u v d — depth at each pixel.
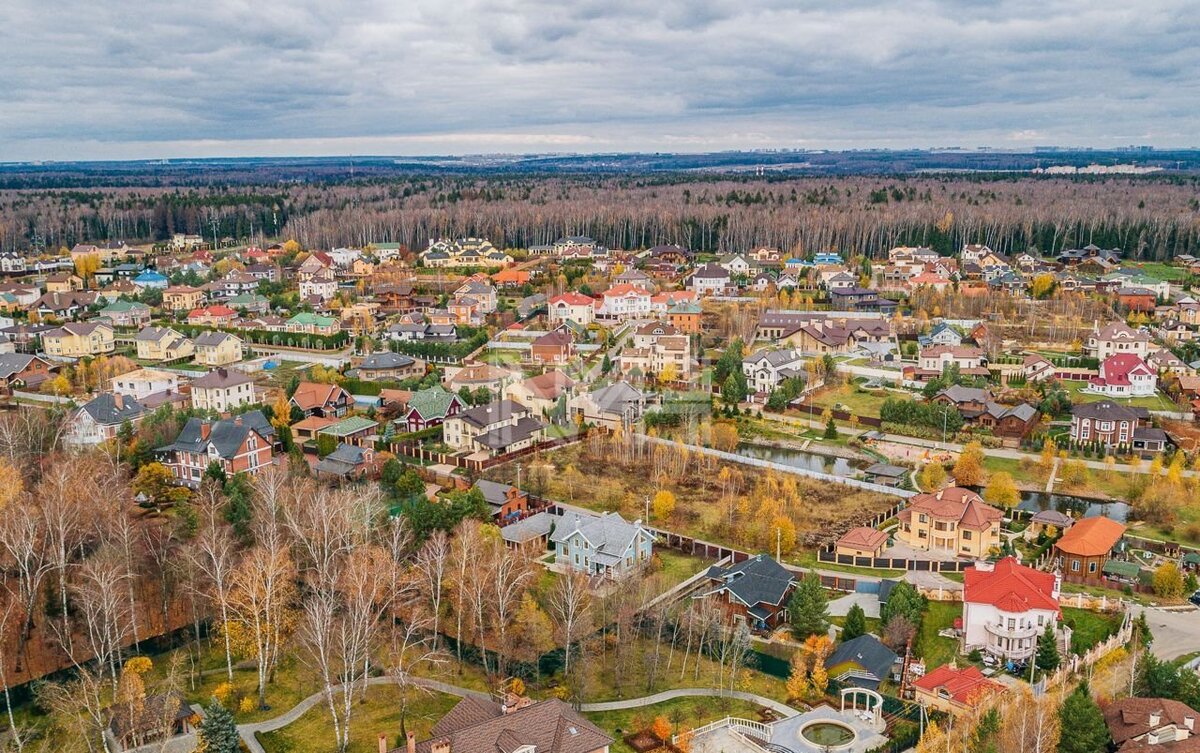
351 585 86.19
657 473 138.62
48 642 87.44
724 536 120.31
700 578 107.25
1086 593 104.31
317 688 84.12
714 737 77.25
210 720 71.06
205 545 87.00
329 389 164.25
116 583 85.81
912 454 152.12
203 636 93.75
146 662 83.81
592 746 67.75
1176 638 93.94
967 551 115.38
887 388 185.88
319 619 78.62
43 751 73.56
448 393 159.62
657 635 88.06
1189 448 150.12
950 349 193.88
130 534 94.62
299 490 108.62
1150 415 164.88
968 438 158.12
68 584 87.62
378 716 80.12
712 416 168.88
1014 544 119.81
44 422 137.12
